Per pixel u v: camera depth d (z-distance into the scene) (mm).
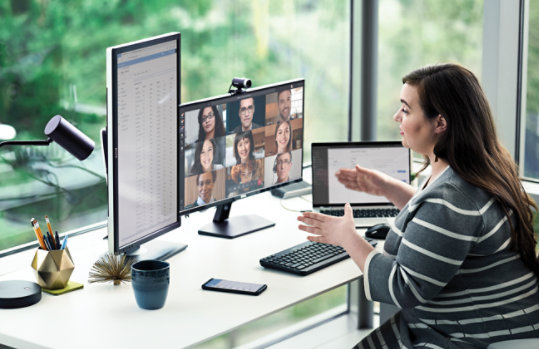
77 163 2604
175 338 1736
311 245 2326
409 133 2059
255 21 3127
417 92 2020
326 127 3480
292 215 2736
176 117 2273
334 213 2773
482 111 1982
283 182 2748
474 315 1937
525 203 2006
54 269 1976
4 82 2393
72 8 2541
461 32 3305
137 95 2104
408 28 3443
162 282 1877
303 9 3289
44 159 2514
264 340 3299
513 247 1953
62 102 2559
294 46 3287
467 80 1988
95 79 2643
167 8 2822
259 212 2771
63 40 2531
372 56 3350
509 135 3207
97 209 2689
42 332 1765
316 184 2826
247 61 3133
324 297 3527
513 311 1935
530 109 3164
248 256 2287
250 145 2588
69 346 1692
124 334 1754
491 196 1917
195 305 1925
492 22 3139
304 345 3287
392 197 2447
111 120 2018
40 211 2523
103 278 2068
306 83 3363
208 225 2547
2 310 1886
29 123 2479
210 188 2477
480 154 1947
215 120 2439
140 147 2143
